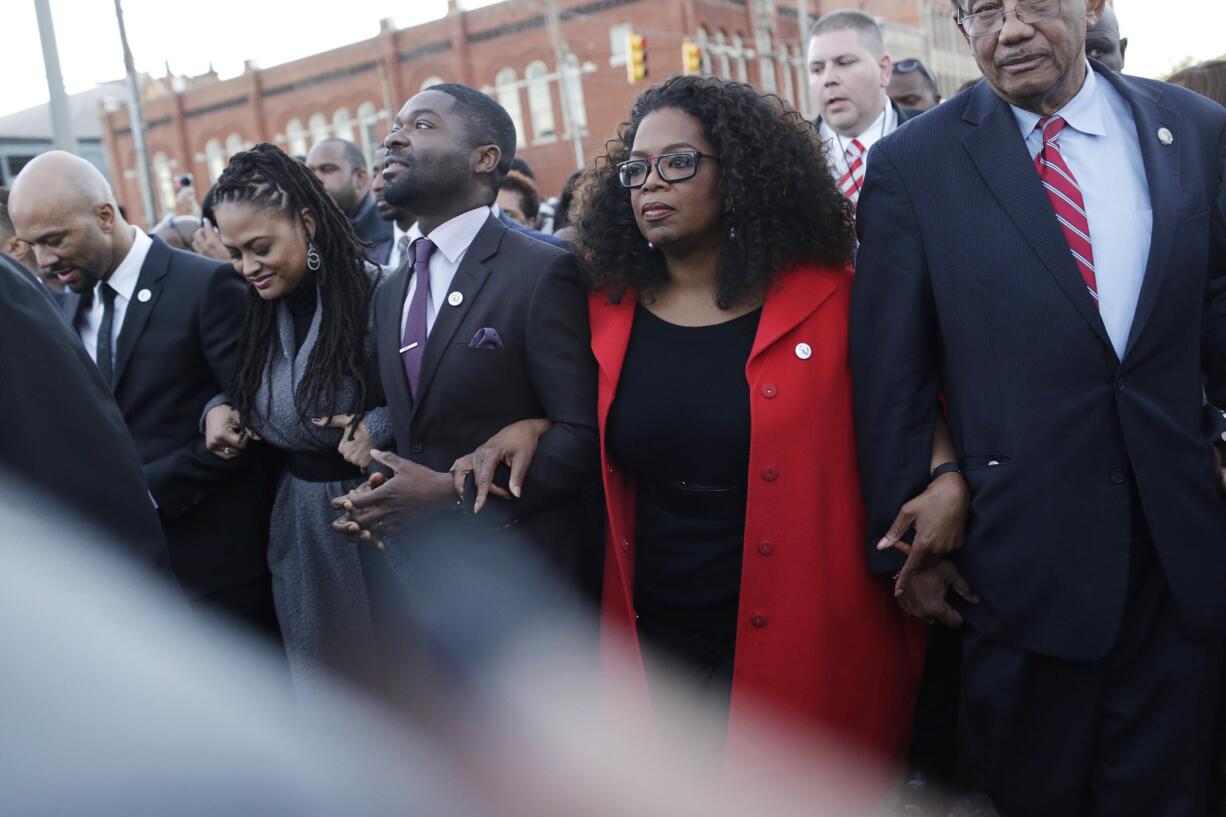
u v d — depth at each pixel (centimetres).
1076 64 201
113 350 294
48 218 281
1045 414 199
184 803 189
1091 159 204
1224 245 201
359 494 227
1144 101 205
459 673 250
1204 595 200
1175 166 199
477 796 253
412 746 263
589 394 234
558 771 246
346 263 266
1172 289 194
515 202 494
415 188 243
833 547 223
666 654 238
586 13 3012
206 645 255
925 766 277
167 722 183
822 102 418
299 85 3509
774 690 222
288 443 266
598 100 3055
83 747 164
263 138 3603
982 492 205
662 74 2916
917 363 214
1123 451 198
